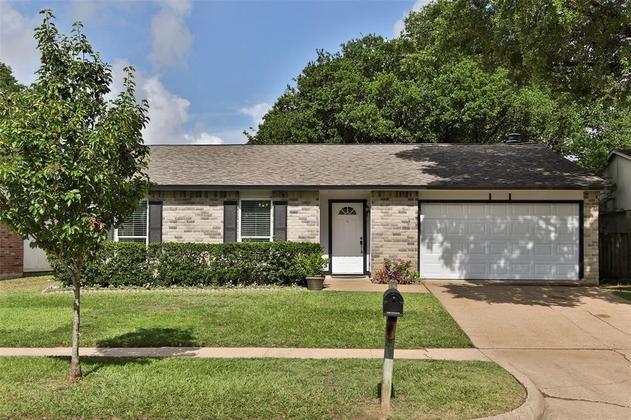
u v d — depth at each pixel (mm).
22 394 6094
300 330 9648
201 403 5801
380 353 8289
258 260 15117
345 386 6410
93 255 6973
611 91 14086
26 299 12797
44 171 6062
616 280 16938
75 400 5891
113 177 6574
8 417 5465
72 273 6801
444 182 15828
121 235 16422
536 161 18094
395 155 19062
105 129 6492
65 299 12805
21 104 6555
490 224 16328
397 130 28906
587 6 11492
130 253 14977
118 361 7684
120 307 11742
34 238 6578
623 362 8094
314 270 14602
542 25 11008
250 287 14898
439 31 14789
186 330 9648
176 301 12492
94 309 11508
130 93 6891
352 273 17531
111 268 14922
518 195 16266
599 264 17688
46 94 6543
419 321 10469
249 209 16469
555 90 14453
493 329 10156
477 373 7043
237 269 15016
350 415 5504
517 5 11391
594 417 5879
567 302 12766
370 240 16766
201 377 6762
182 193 16422
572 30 11742
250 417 5453
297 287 14883
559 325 10492
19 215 6344
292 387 6348
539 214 16219
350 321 10375
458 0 13320
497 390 6316
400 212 16109
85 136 6473
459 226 16359
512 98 27734
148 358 7871
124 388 6289
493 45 13203
